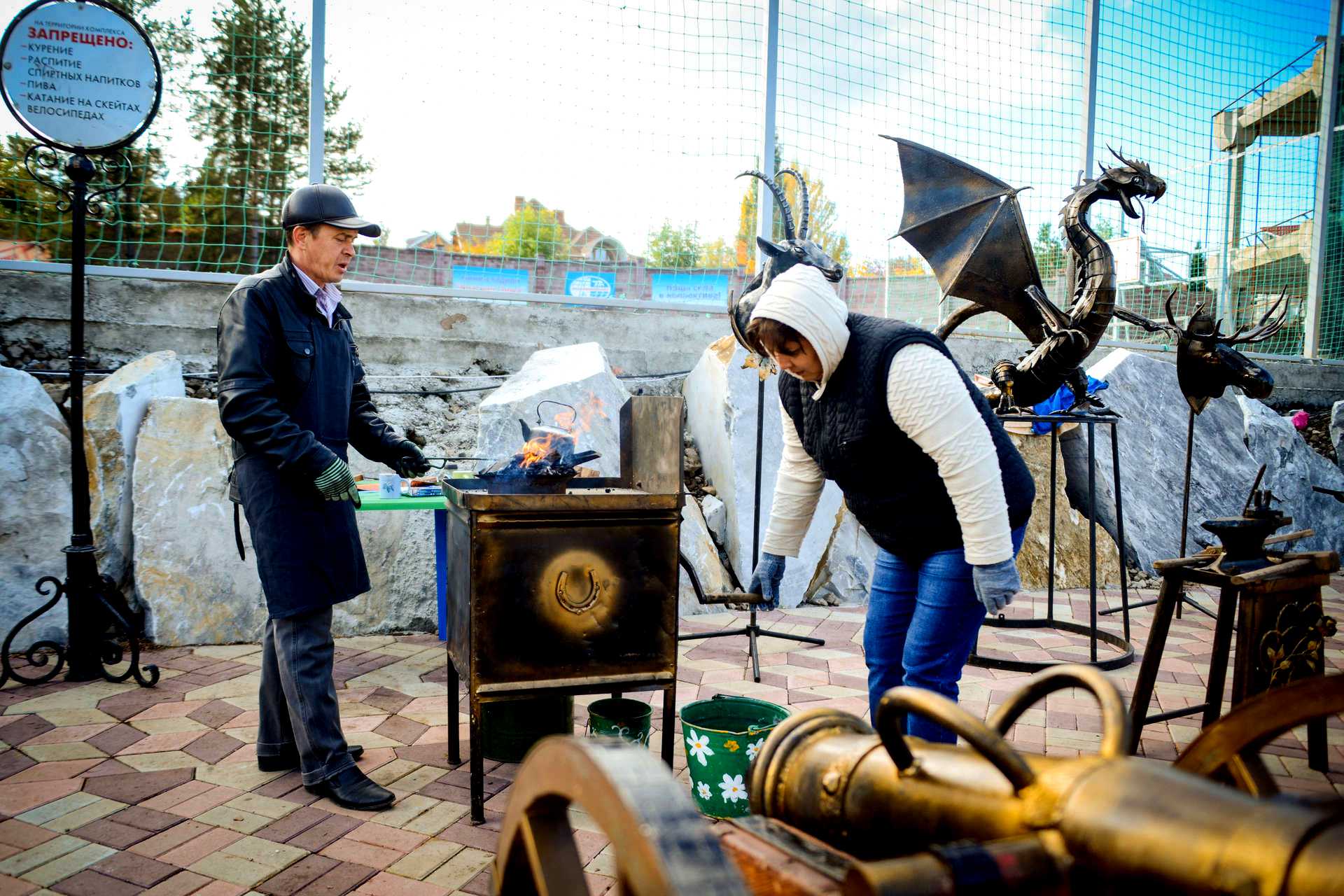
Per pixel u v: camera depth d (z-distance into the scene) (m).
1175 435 7.12
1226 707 3.72
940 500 2.17
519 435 4.75
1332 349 9.51
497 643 2.39
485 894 2.15
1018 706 1.05
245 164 6.09
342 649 4.27
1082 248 4.21
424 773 2.87
